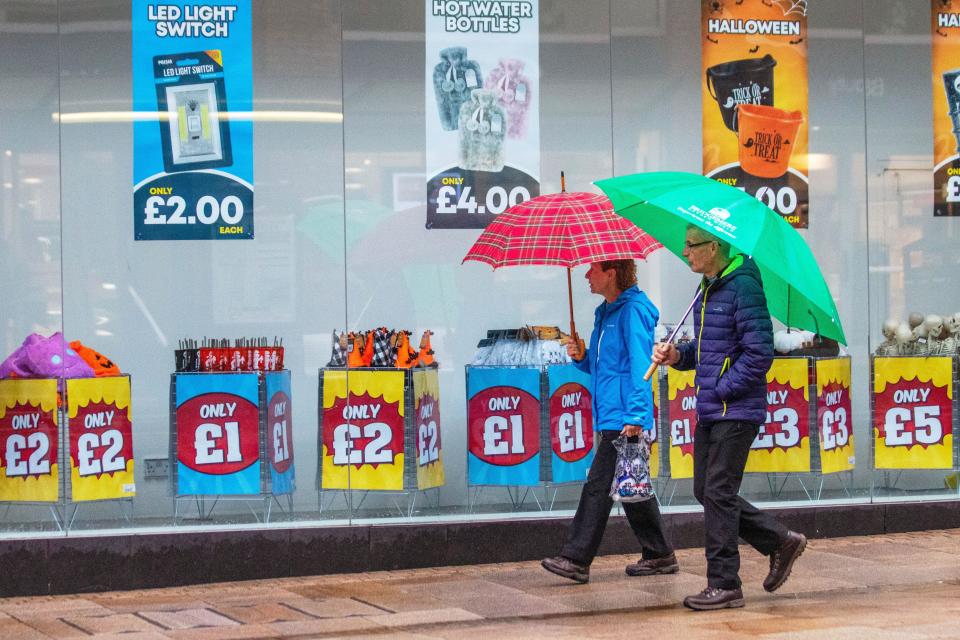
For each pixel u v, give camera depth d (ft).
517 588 36.94
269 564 40.01
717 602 33.14
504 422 43.01
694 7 44.91
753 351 32.50
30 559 38.37
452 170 43.16
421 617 33.27
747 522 33.99
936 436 46.03
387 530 40.88
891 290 46.19
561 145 43.98
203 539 39.50
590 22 44.21
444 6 43.14
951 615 32.01
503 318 43.29
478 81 43.37
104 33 41.22
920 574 37.76
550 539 42.16
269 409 41.63
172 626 32.83
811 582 36.86
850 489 45.60
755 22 45.34
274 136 42.01
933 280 46.42
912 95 46.34
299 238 42.14
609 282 36.40
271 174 42.01
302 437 41.78
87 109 41.11
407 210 42.86
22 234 40.81
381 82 42.70
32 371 40.63
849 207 46.03
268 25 42.01
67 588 38.60
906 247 46.32
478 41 43.37
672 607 33.86
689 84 44.91
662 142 44.75
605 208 36.35
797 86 45.65
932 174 46.47
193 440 41.22
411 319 42.75
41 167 40.93
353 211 42.47
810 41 45.73
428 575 39.70
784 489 45.14
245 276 41.78
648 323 35.78
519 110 43.68
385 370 42.37
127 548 39.01
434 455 42.52
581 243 35.47
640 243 35.96
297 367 41.91
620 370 35.99
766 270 34.09
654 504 37.99
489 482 42.75
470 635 30.94
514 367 43.14
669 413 44.19
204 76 41.70
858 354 45.91
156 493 40.93
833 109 45.96
